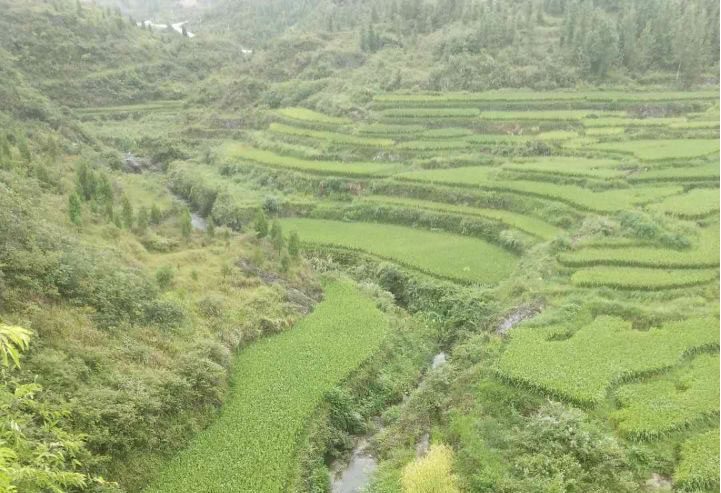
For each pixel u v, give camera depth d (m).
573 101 73.31
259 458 24.44
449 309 39.16
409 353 35.41
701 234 41.09
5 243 27.06
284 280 41.25
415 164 63.34
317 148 71.62
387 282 44.31
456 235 50.69
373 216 55.81
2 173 41.81
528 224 47.59
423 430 27.41
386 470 25.16
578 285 35.75
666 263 37.19
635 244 40.28
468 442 24.56
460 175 57.84
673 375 26.95
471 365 30.55
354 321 37.22
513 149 63.94
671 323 30.91
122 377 24.31
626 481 20.67
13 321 23.20
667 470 21.52
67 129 72.88
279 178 65.38
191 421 25.70
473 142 66.44
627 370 26.86
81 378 23.30
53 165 56.84
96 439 21.06
